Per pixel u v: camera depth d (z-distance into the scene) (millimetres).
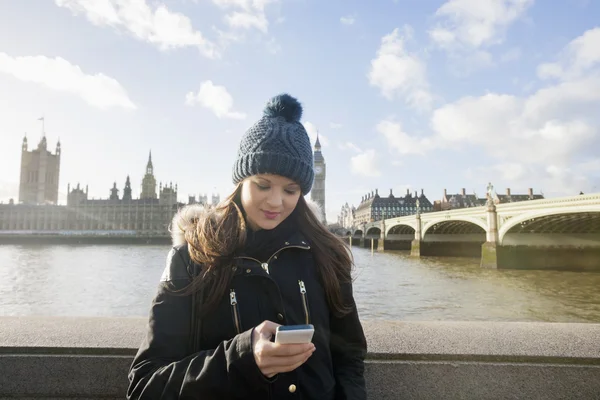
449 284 29875
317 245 1666
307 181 1609
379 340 2479
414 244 61875
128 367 2260
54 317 2871
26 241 124875
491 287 28438
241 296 1440
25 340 2355
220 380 1183
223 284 1412
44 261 52719
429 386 2273
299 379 1436
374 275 35750
